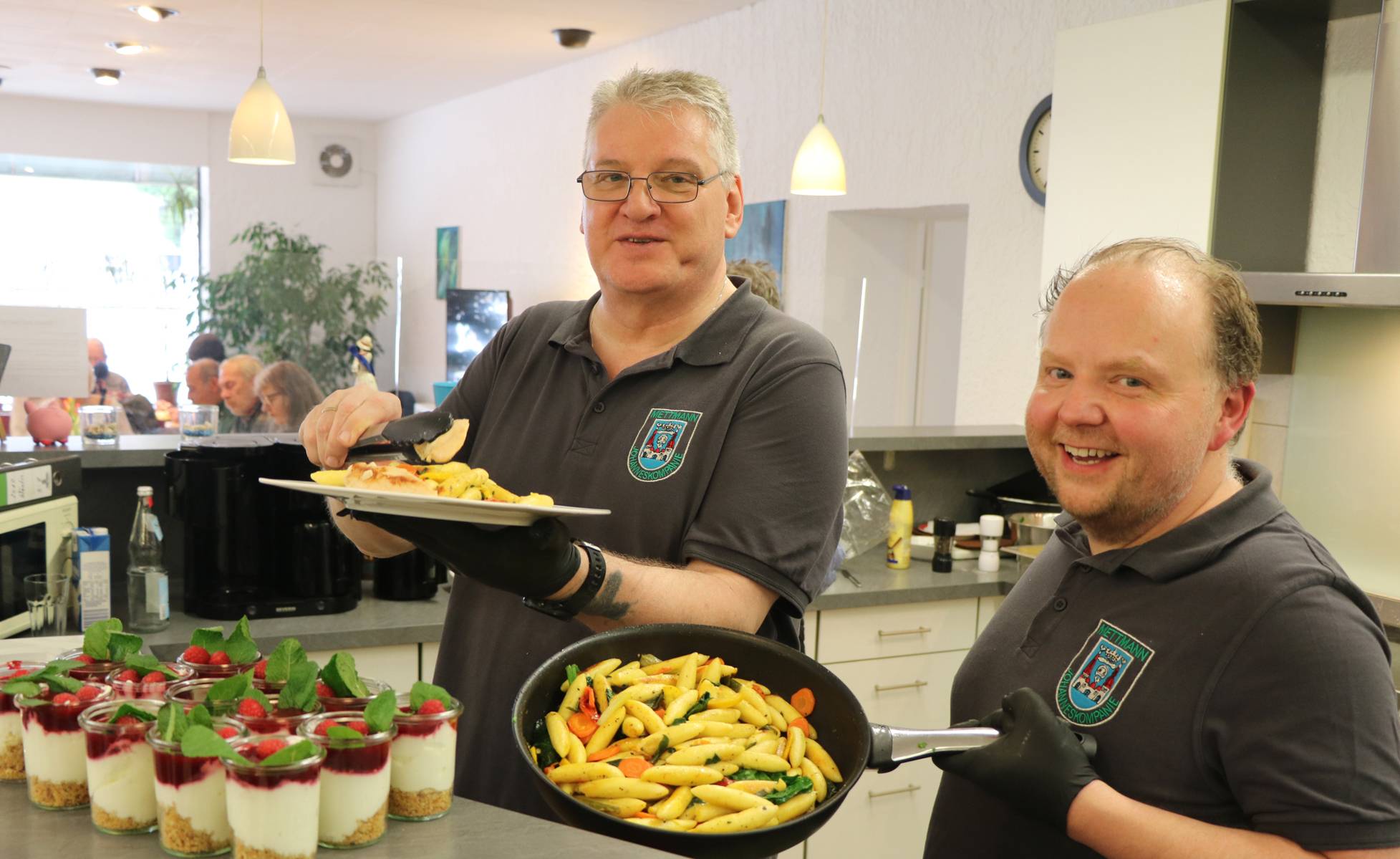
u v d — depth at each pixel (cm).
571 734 107
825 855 280
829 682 115
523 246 811
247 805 90
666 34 641
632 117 140
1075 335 109
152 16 628
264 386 447
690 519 140
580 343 153
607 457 146
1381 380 275
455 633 156
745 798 98
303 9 611
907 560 310
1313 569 103
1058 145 326
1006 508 334
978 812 122
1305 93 294
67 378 268
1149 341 105
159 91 891
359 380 142
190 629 227
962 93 452
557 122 758
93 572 219
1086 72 315
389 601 254
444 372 665
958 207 467
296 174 1037
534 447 154
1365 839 95
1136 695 108
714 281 150
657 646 121
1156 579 110
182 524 263
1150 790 106
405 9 602
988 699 125
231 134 438
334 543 240
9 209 959
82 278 985
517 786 142
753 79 575
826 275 529
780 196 560
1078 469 110
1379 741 97
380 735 95
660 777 101
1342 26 290
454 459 171
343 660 107
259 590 238
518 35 659
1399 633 238
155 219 1009
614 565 121
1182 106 291
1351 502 283
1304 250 301
